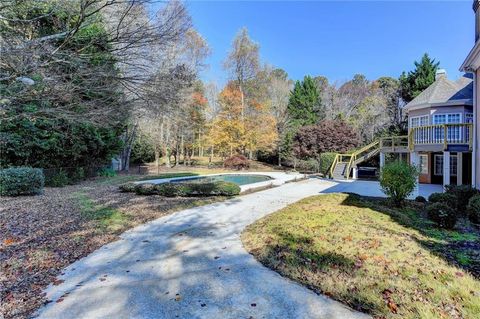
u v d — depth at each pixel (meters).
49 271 4.03
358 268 3.78
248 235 5.66
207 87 27.03
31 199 8.88
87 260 4.48
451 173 15.35
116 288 3.53
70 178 13.31
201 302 3.18
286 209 7.73
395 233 5.36
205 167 24.97
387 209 7.58
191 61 21.06
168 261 4.43
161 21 5.76
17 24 5.66
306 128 22.22
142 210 7.90
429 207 6.28
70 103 6.35
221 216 7.47
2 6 4.82
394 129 23.50
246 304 3.12
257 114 24.83
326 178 17.84
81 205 8.16
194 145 26.05
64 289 3.51
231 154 26.09
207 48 22.30
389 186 8.38
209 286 3.56
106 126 7.85
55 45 5.64
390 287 3.26
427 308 2.81
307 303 3.09
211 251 4.86
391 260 4.02
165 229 6.27
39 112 6.01
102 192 10.70
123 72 6.16
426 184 15.34
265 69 26.56
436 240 5.08
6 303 3.16
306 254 4.34
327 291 3.30
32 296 3.33
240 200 9.84
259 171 21.98
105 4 4.88
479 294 3.07
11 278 3.77
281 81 30.36
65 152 13.01
